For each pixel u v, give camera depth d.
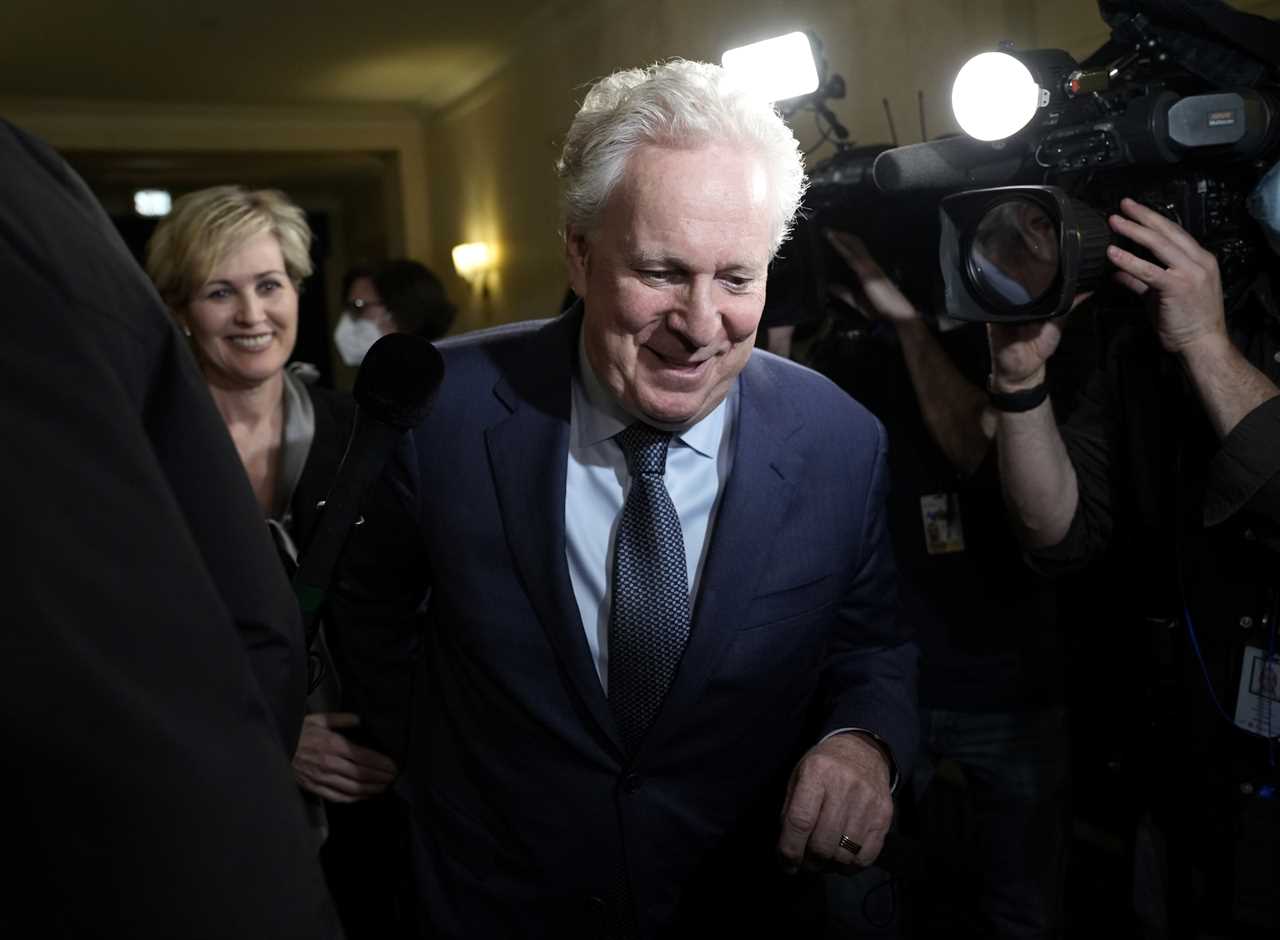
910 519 1.92
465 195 7.74
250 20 5.75
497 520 1.14
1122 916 1.64
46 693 0.54
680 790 1.16
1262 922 1.22
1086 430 1.47
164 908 0.56
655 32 4.88
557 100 6.05
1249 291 1.27
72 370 0.58
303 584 1.03
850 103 3.56
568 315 1.20
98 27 5.75
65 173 0.66
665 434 1.11
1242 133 1.16
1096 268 1.23
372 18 5.84
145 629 0.57
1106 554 1.50
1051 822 1.87
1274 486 1.16
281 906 0.60
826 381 1.26
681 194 0.92
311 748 1.39
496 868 1.18
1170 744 1.33
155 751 0.56
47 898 0.56
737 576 1.12
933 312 1.93
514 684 1.13
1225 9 1.22
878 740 1.17
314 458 1.84
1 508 0.54
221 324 1.81
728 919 1.22
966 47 2.98
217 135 7.98
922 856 1.20
